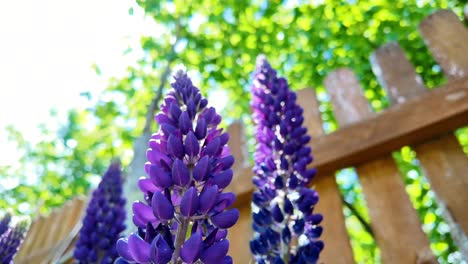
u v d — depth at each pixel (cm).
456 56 257
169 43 600
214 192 99
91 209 205
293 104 208
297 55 712
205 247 96
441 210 219
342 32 686
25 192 952
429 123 233
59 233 365
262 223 166
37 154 985
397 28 659
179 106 131
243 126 317
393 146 244
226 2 646
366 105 276
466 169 219
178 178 104
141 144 283
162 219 97
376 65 291
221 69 693
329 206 247
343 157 249
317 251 149
